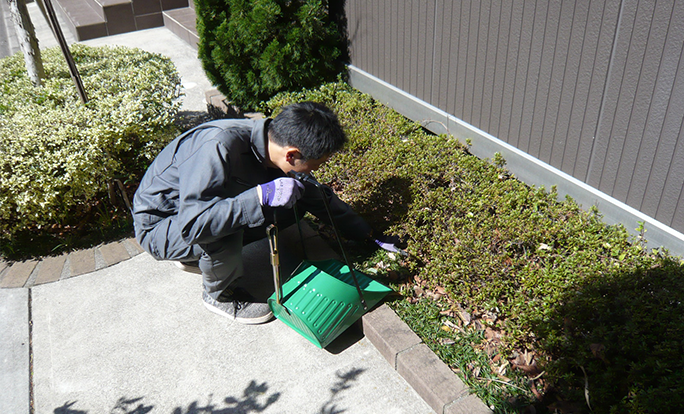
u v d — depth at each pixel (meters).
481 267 2.57
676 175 2.51
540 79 3.13
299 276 2.54
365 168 3.44
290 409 2.36
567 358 2.10
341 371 2.53
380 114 4.30
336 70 5.33
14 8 4.48
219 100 5.41
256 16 4.54
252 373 2.56
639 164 2.69
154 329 2.85
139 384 2.53
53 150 3.64
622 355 2.09
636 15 2.48
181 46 8.66
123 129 3.73
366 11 4.69
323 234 3.39
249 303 2.85
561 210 2.89
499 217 2.88
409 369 2.36
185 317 2.93
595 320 2.21
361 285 2.69
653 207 2.68
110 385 2.54
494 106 3.57
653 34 2.43
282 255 3.23
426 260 2.88
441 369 2.34
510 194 3.06
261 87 4.89
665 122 2.49
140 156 4.02
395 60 4.50
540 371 2.28
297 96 4.61
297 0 4.77
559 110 3.06
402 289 2.81
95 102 4.14
